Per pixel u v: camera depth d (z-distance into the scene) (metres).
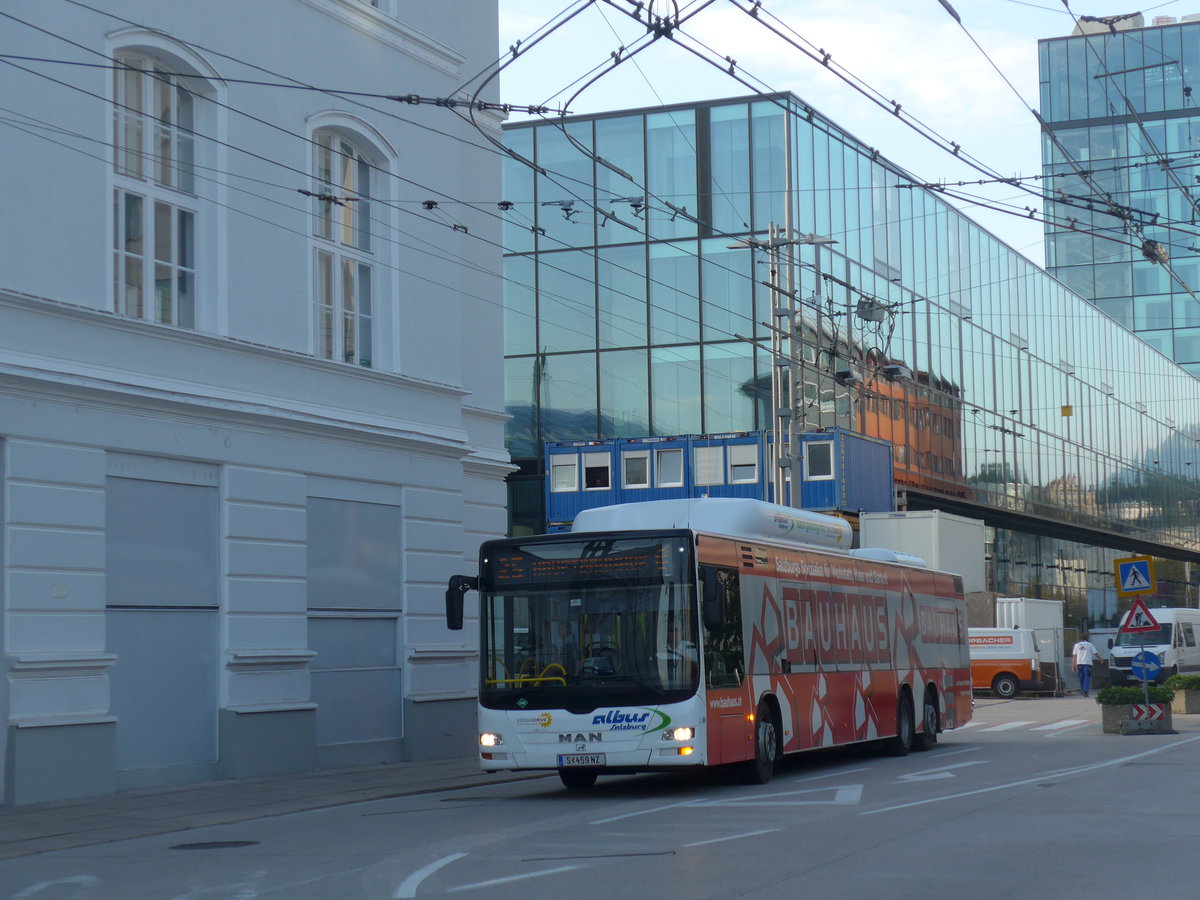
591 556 16.77
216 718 19.19
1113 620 72.25
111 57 18.22
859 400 48.19
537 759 16.38
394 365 22.77
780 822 13.30
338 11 22.05
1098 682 53.47
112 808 15.97
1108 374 72.38
